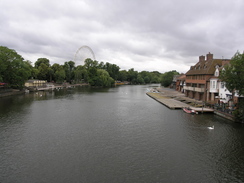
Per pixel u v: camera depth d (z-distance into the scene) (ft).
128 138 90.63
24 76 269.03
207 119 127.85
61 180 56.03
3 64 226.79
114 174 59.52
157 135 95.35
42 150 75.72
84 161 67.31
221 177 59.62
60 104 187.32
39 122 116.26
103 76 526.98
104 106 180.96
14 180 55.72
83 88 444.55
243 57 108.99
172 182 56.34
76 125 111.24
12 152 73.67
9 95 247.29
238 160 70.38
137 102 213.87
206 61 212.43
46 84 428.15
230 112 128.16
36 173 59.36
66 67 569.64
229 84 113.70
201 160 69.97
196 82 214.28
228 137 93.25
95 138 89.97
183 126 111.34
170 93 312.50
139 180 56.75
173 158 70.95
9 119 121.39
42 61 530.27
